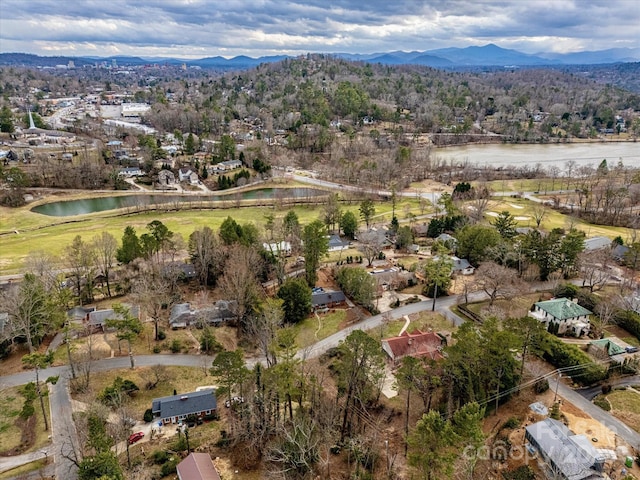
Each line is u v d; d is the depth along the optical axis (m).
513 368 67.75
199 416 67.19
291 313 92.94
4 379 75.00
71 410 67.56
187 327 91.75
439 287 102.62
